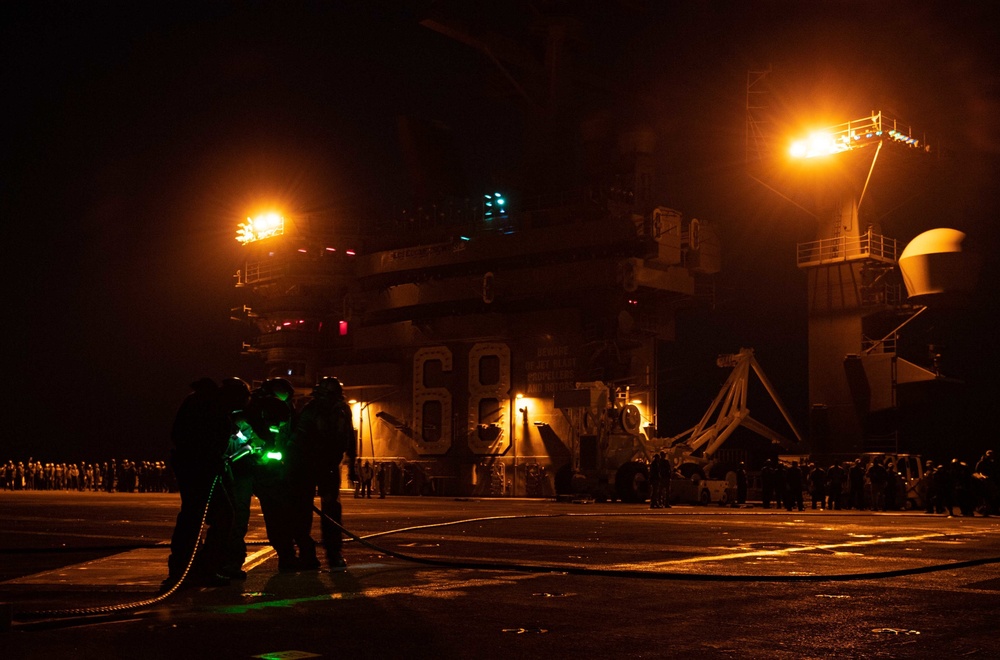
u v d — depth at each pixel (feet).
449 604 27.25
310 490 35.76
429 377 195.62
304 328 217.36
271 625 23.68
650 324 181.88
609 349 170.60
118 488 226.79
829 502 128.26
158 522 70.90
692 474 161.27
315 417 35.88
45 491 219.00
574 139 199.93
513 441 182.50
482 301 191.93
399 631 22.97
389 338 200.95
